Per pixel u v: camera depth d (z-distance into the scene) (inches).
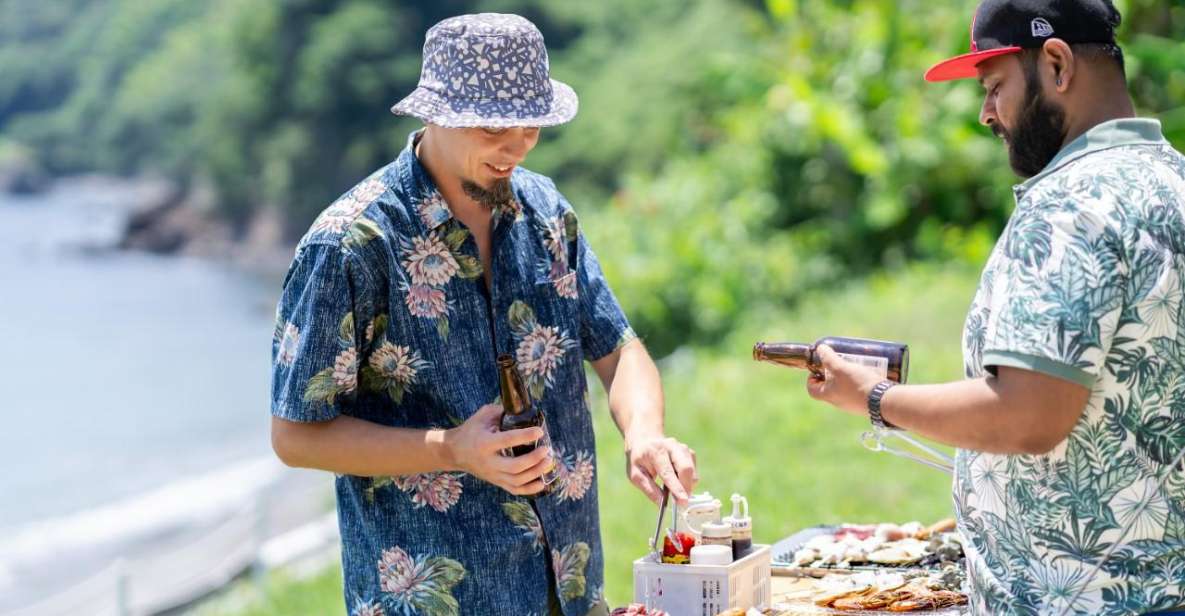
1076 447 101.9
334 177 2354.8
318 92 2314.2
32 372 1256.2
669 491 126.1
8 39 3403.1
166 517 576.1
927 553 153.9
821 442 402.9
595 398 516.1
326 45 2295.8
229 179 2517.2
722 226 656.4
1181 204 101.9
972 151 609.9
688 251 625.9
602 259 629.6
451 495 116.8
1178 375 101.4
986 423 100.6
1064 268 98.5
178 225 2596.0
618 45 1966.0
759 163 698.8
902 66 637.9
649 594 130.3
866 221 649.0
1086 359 97.5
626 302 609.9
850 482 356.5
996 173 610.9
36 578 492.7
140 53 3213.6
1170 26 479.5
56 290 2020.2
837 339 120.5
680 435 432.1
